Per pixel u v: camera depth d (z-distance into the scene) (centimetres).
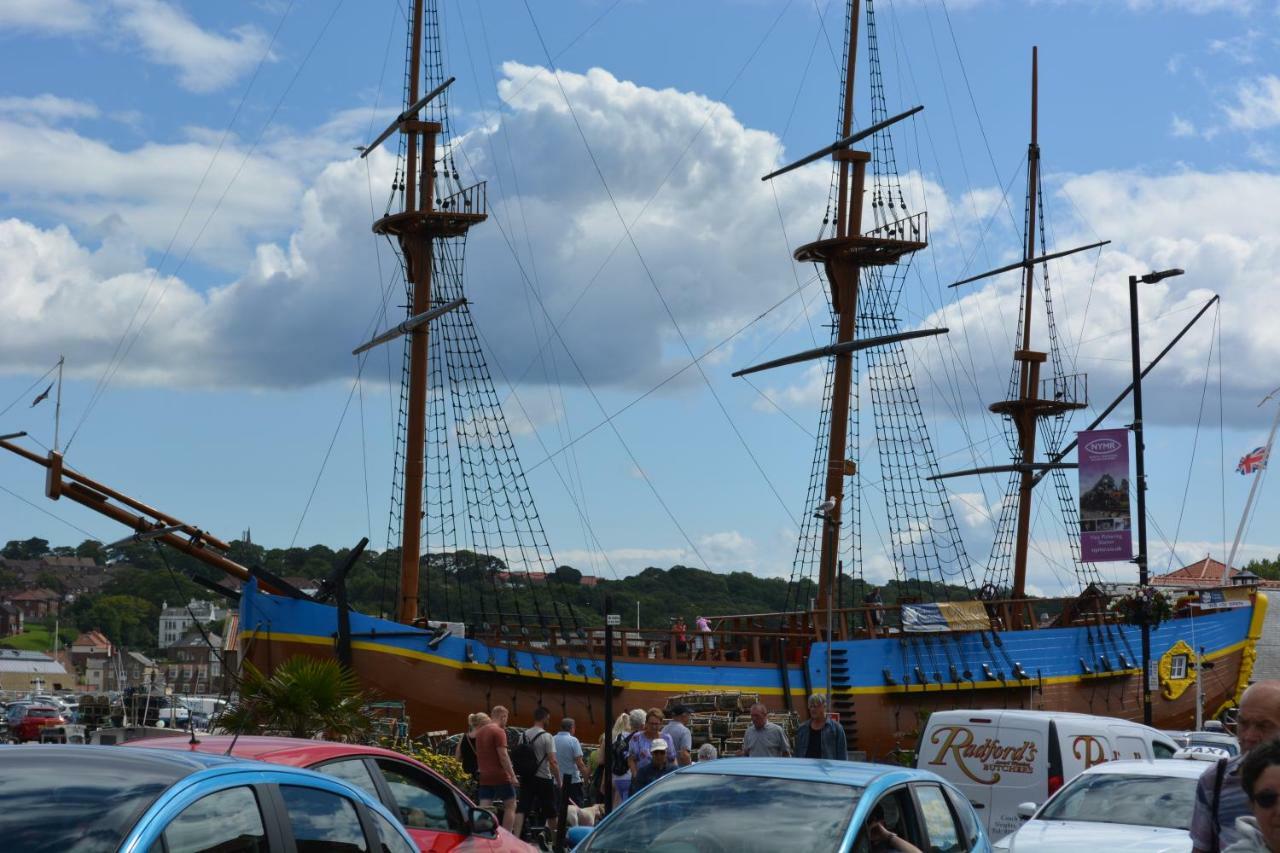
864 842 1013
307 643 3638
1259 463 5650
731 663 4238
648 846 1016
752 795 1058
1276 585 6762
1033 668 4875
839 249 5262
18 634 19800
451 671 3784
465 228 4375
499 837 1238
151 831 712
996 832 1906
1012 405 6569
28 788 739
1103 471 3612
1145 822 1439
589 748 3697
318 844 833
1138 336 3666
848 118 5344
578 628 4084
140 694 2891
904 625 4550
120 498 3531
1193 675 5428
